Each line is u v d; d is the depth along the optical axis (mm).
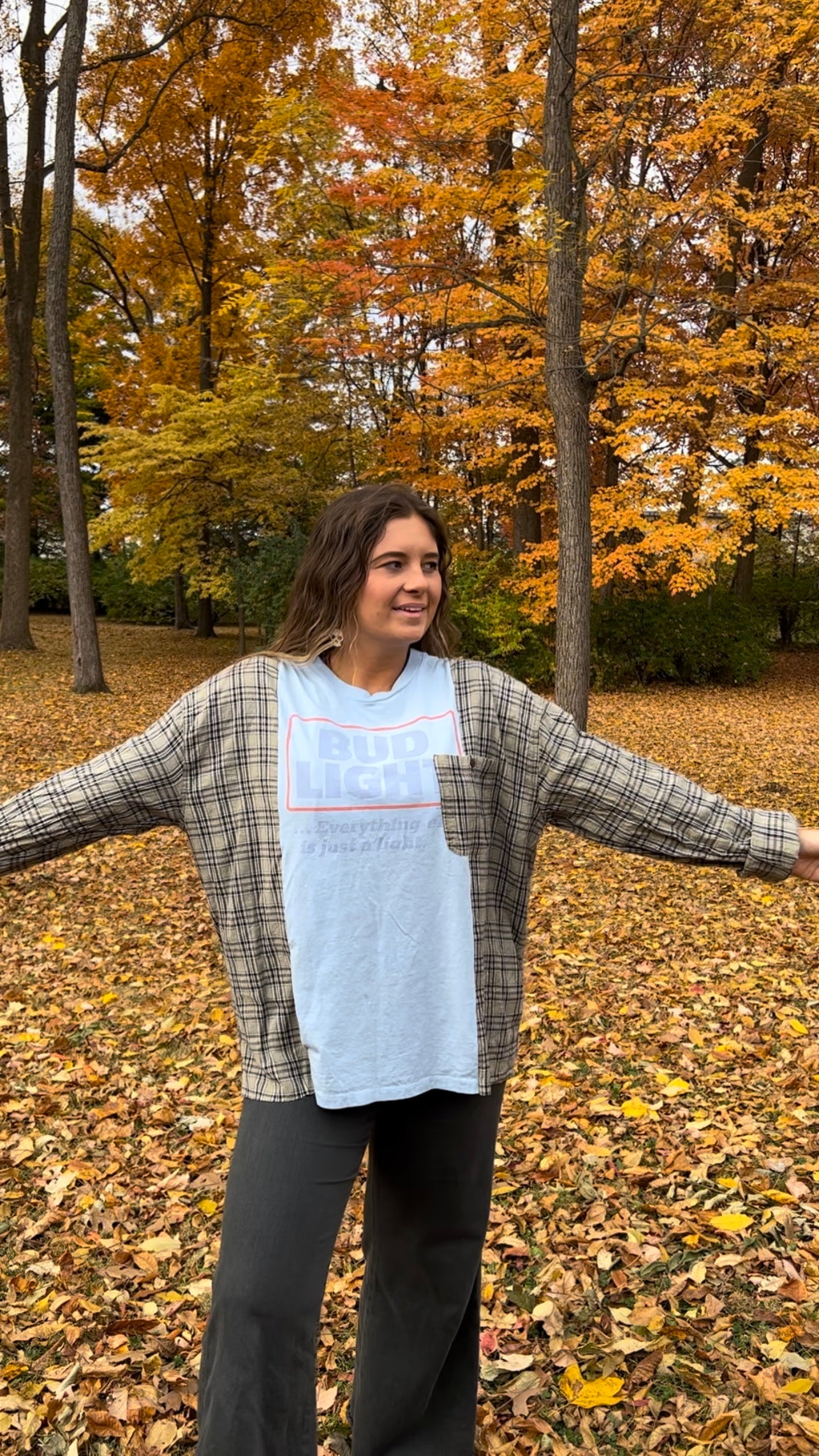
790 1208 2656
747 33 8320
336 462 16594
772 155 14867
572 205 7383
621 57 7965
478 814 1438
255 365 15047
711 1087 3461
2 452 27203
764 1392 1993
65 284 12688
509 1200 2793
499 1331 2242
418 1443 1651
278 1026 1368
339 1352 2201
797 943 4949
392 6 10328
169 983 4680
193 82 15617
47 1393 2131
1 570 28344
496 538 18703
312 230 13336
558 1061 3695
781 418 11125
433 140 8570
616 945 5016
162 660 18094
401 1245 1504
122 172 16359
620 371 7336
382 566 1440
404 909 1387
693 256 11734
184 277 18391
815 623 21562
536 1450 1894
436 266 8242
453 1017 1417
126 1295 2451
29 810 1372
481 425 11805
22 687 13766
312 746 1413
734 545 11023
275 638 1589
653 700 15016
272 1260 1308
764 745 10781
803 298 12172
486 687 1504
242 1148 1363
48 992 4586
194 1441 1995
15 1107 3479
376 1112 1417
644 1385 2061
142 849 6863
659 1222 2648
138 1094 3590
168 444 14414
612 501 11516
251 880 1391
